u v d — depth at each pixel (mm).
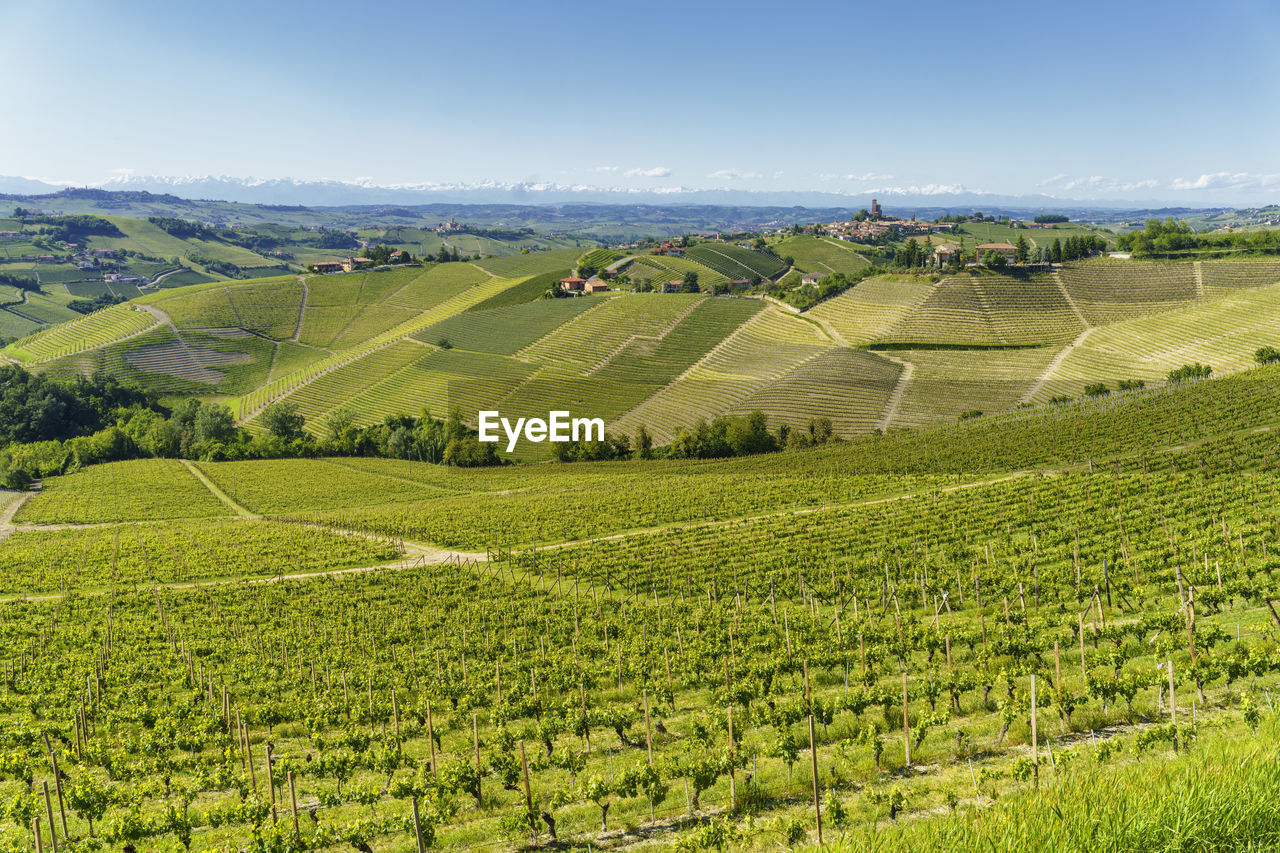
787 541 60594
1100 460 74938
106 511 105812
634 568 58562
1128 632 29531
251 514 102812
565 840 18547
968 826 8938
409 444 134375
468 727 30969
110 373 196750
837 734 23641
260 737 31984
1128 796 8742
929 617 38844
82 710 30281
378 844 19531
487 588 57500
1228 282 161500
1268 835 7938
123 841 19953
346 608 55375
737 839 15742
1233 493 54500
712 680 30891
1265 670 21578
